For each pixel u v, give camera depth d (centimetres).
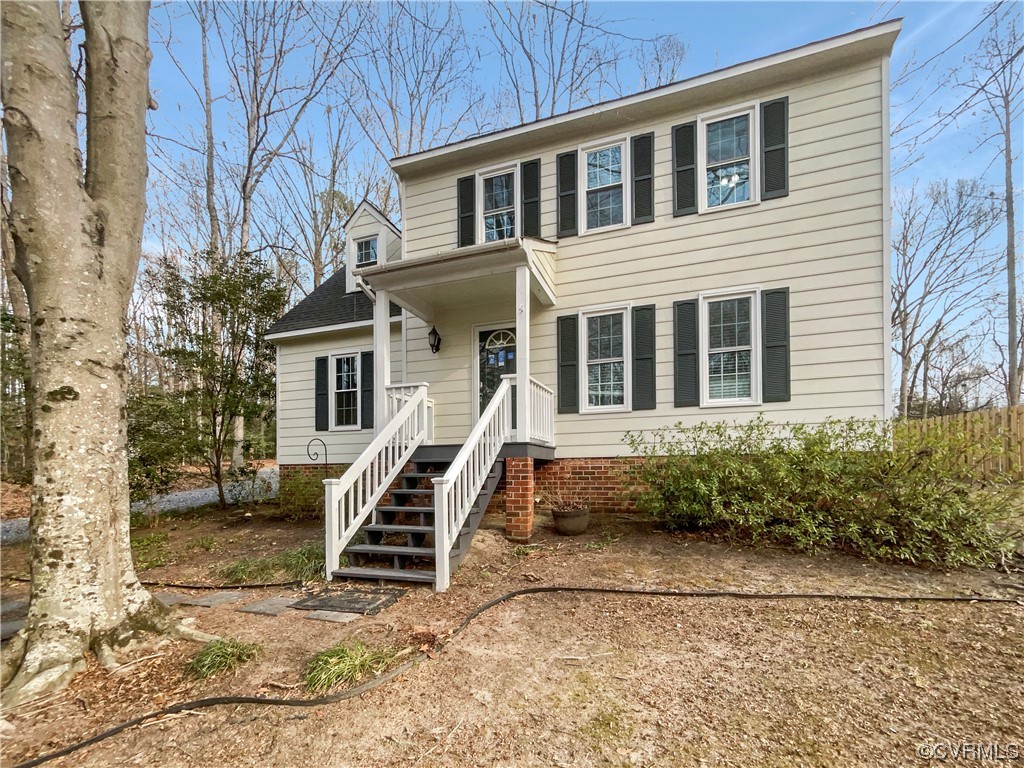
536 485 765
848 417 618
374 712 252
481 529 640
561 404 763
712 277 695
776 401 652
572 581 453
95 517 330
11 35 311
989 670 272
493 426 589
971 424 643
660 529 627
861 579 430
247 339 1045
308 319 1072
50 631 306
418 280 693
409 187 905
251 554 626
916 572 445
